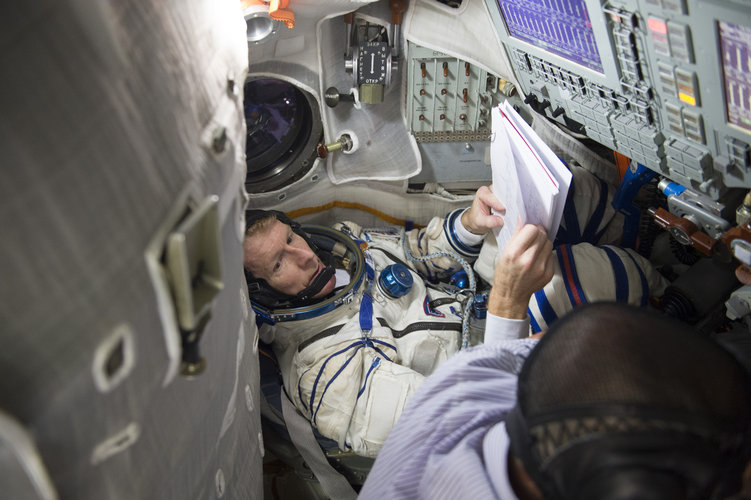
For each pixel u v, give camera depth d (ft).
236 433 4.27
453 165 8.06
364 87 6.95
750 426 1.96
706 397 1.95
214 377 3.35
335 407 6.23
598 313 2.26
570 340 2.23
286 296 6.81
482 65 6.79
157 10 2.39
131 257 2.14
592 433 1.98
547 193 4.87
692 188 5.04
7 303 1.74
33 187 1.75
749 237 4.50
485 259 7.25
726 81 3.79
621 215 7.18
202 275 2.68
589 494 1.97
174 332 2.45
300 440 6.68
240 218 3.43
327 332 6.63
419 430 3.16
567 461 2.04
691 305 5.84
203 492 3.63
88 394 2.09
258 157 7.61
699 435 1.89
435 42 6.70
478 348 3.57
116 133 2.02
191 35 2.72
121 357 2.21
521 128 5.65
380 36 6.90
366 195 8.35
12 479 2.06
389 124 7.60
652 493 1.86
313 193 8.13
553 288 6.15
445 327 7.06
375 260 7.60
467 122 7.51
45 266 1.82
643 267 6.49
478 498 2.53
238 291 3.78
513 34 5.97
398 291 7.08
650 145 5.01
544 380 2.21
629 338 2.11
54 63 1.78
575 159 7.30
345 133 7.57
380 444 6.17
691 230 5.11
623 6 4.07
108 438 2.31
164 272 2.31
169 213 2.35
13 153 1.69
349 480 6.97
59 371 1.94
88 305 1.98
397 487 3.03
